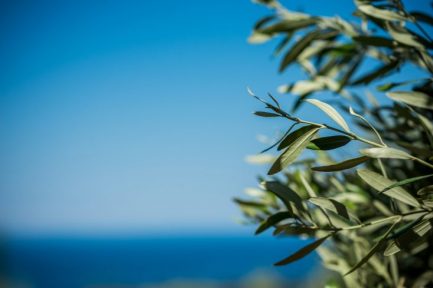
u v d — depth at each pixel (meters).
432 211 0.64
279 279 4.63
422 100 0.72
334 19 0.87
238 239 111.31
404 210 0.78
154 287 58.38
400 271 0.84
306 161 0.85
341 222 0.69
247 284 5.84
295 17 0.93
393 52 0.84
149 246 112.12
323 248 0.81
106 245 110.81
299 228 0.68
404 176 0.83
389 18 0.77
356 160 0.65
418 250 0.78
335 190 0.84
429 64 0.76
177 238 112.25
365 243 0.81
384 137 0.84
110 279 68.94
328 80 0.92
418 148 0.70
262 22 0.97
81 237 111.31
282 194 0.69
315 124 0.64
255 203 0.86
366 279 0.80
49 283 64.56
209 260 91.44
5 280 12.55
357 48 0.92
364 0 0.80
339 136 0.65
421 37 0.77
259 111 0.64
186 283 55.03
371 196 0.82
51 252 107.94
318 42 0.95
